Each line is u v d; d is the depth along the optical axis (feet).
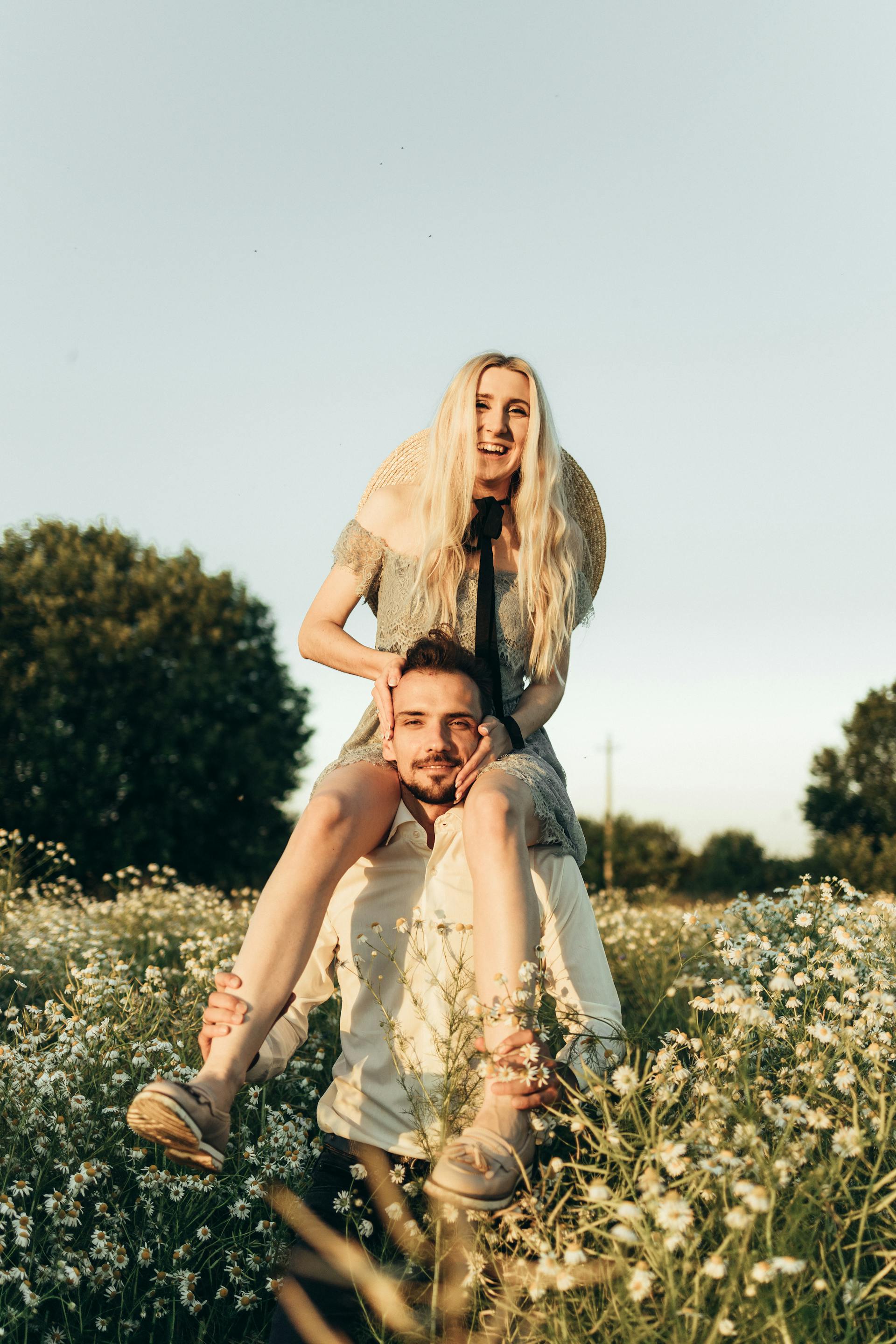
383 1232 7.70
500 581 9.89
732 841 123.75
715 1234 6.05
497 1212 6.43
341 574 10.37
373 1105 8.16
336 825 7.94
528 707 9.74
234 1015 7.36
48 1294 6.76
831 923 10.24
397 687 8.70
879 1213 6.49
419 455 10.99
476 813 7.87
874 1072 6.91
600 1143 6.13
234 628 88.69
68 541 88.69
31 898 24.94
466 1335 6.47
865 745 134.10
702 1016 11.37
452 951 8.16
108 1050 9.55
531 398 9.98
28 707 79.87
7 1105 8.39
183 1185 7.91
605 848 132.98
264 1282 7.66
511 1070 6.73
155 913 20.90
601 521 11.43
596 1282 5.81
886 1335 5.92
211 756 82.99
